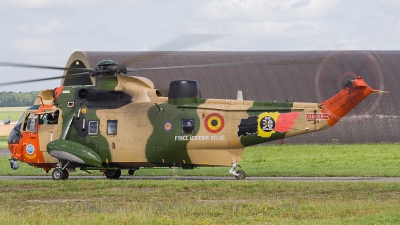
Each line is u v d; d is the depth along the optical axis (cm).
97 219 4903
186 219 4953
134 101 8650
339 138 15875
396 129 16212
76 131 8725
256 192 6681
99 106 8744
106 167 8712
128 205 5844
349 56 18162
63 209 5578
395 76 17350
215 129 8225
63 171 8719
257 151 13975
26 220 4903
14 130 9175
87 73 8594
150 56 8531
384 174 8731
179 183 7425
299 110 8162
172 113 8381
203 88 16500
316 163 10994
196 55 17888
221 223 4850
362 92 8038
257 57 18100
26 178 9219
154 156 8438
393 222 4788
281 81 17138
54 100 9006
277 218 5066
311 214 5244
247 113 8225
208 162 8325
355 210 5369
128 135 8512
